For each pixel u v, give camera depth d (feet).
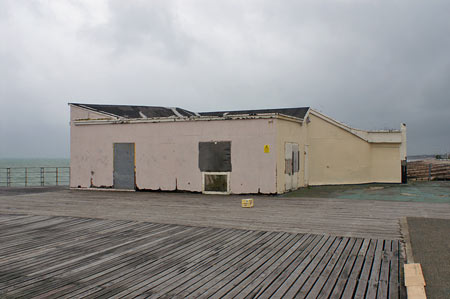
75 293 13.93
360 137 60.39
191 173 47.70
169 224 26.68
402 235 22.26
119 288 14.39
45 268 16.88
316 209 33.06
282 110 60.49
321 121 59.82
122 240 22.07
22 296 13.67
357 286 14.43
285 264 17.16
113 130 52.11
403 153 60.75
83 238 22.68
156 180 49.55
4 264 17.49
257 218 28.71
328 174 59.72
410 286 13.73
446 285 14.10
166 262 17.63
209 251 19.49
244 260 17.83
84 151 53.98
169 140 48.88
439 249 18.86
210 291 14.03
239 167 45.19
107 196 44.96
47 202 39.32
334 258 17.97
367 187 55.31
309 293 13.80
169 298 13.41
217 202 38.63
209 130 46.73
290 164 48.52
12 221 28.37
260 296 13.56
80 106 56.13
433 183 60.85
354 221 26.96
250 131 44.70
